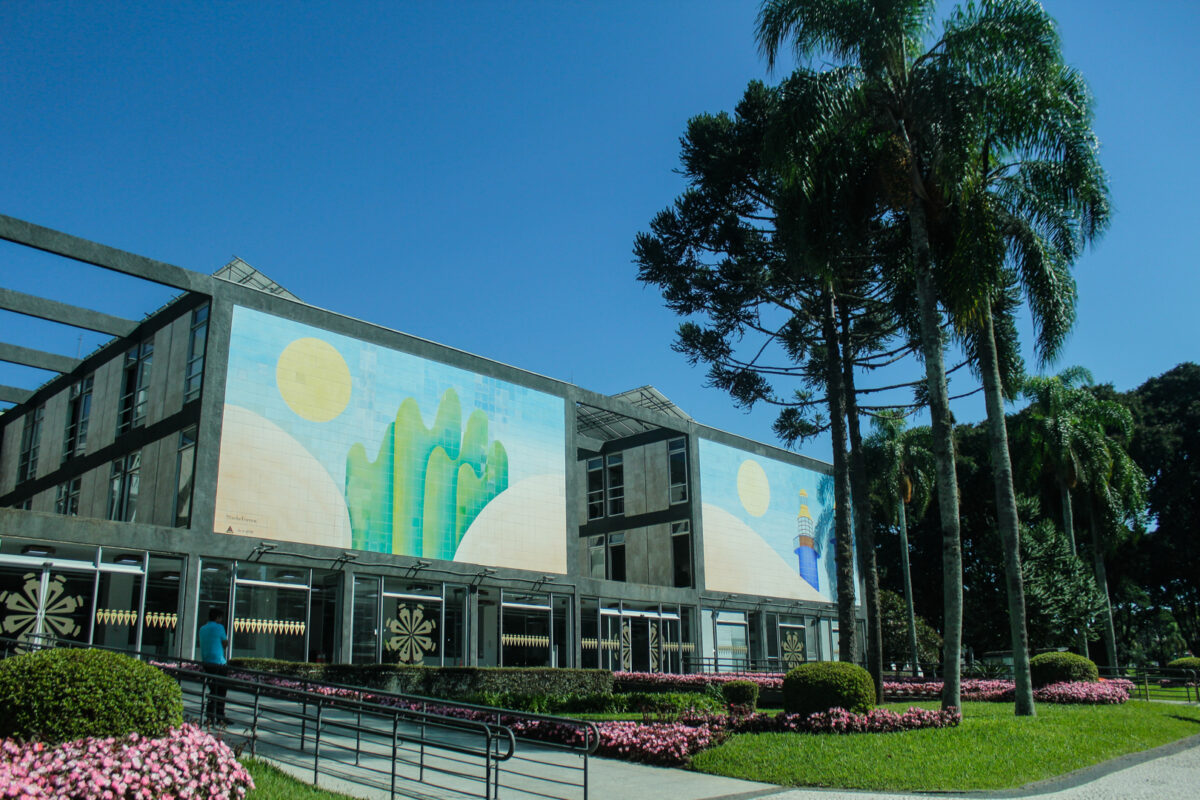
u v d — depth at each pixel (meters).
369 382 23.17
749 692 15.98
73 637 16.91
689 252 22.97
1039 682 20.73
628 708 17.31
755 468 37.59
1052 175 15.62
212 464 19.52
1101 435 36.50
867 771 10.17
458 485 24.83
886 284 21.47
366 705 8.93
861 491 21.42
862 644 39.31
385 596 22.47
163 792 6.05
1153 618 54.41
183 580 18.61
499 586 25.39
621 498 36.81
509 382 27.17
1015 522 15.89
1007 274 16.77
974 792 9.43
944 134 14.36
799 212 16.47
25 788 5.31
